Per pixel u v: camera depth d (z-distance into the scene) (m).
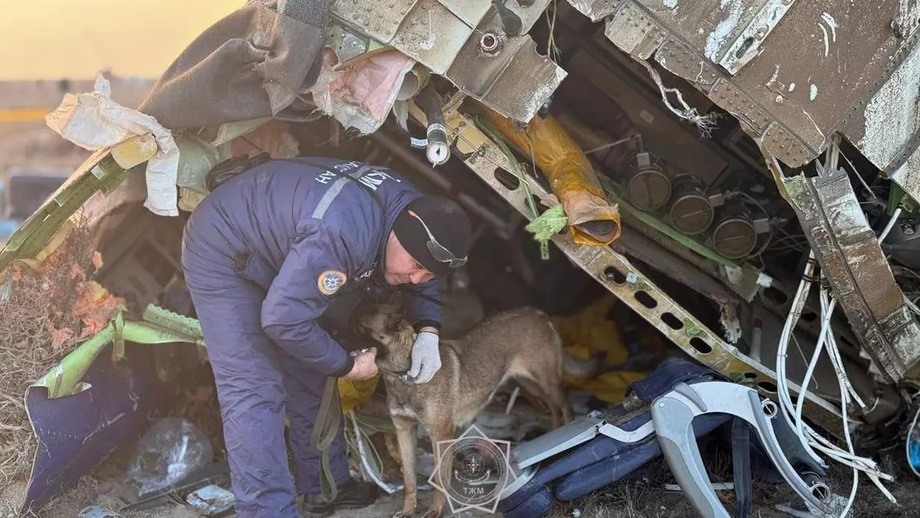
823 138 3.40
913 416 4.09
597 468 3.64
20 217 7.18
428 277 3.33
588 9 3.24
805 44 3.28
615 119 4.35
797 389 3.92
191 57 3.37
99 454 4.05
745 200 4.21
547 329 4.54
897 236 3.78
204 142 3.62
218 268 3.28
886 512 3.72
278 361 3.40
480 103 3.69
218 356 3.31
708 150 4.26
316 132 4.65
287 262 3.01
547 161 3.79
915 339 3.77
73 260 4.04
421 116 3.72
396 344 3.59
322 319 3.68
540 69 3.24
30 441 3.62
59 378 3.71
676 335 3.88
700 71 3.29
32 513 3.67
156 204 3.40
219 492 4.04
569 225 3.56
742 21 3.21
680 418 3.48
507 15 3.09
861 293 3.61
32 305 3.80
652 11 3.21
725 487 3.75
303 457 3.85
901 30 3.33
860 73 3.36
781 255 4.54
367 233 3.12
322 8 2.98
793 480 3.45
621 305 6.02
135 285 5.12
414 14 3.11
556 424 4.62
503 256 6.40
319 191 3.14
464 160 3.72
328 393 3.70
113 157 3.41
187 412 4.68
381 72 3.22
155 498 4.00
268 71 3.09
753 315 4.29
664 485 3.94
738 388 3.51
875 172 4.05
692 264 4.21
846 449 4.17
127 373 4.29
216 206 3.27
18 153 7.18
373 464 4.25
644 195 4.00
